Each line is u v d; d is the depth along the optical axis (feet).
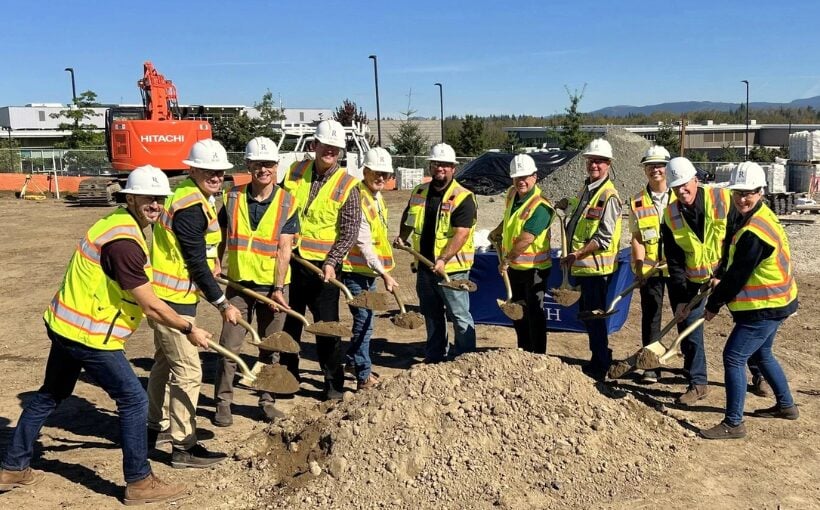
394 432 14.08
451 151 18.90
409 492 13.19
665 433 15.96
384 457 13.73
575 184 52.06
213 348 14.03
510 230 20.16
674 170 17.46
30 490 13.79
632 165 50.83
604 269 19.76
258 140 16.55
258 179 16.55
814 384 19.85
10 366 22.33
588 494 13.33
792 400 17.21
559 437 14.43
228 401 17.21
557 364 16.30
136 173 12.59
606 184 19.76
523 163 19.66
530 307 20.18
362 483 13.35
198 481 14.35
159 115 65.72
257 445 15.58
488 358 15.97
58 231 54.90
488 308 26.11
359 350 19.24
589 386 16.34
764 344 16.80
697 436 16.16
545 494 13.24
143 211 12.78
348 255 19.06
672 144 132.57
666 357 16.17
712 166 80.74
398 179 94.68
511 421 14.51
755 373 19.02
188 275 14.80
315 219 17.85
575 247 20.30
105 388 13.11
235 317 15.21
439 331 20.24
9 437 16.37
